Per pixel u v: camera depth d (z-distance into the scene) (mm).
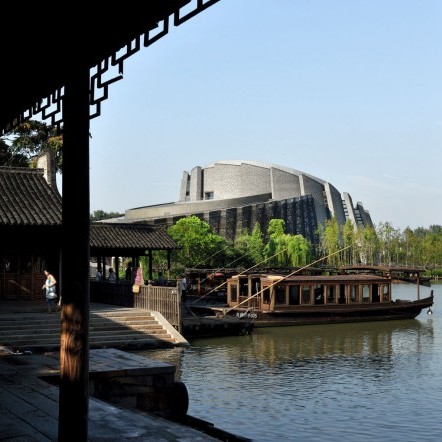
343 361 25031
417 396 18641
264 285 38625
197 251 66500
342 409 17094
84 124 6727
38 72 7273
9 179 31094
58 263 29859
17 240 29375
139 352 25766
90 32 5992
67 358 6719
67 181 6766
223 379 20938
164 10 5410
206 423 11703
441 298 67625
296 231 118312
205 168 134125
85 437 6715
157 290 29234
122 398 11898
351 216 137625
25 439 8023
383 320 41594
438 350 28266
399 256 114562
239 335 32875
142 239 37719
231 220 108125
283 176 126000
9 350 17000
